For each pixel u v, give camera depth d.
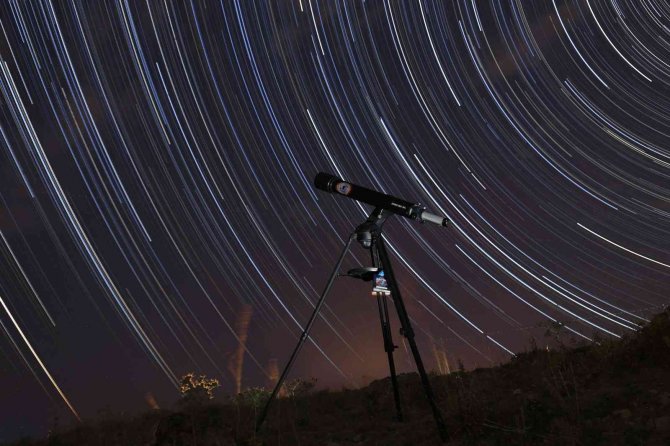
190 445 5.54
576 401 4.65
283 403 6.93
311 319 5.44
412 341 4.98
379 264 5.27
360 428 5.62
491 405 5.29
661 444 3.93
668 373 5.09
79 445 6.74
